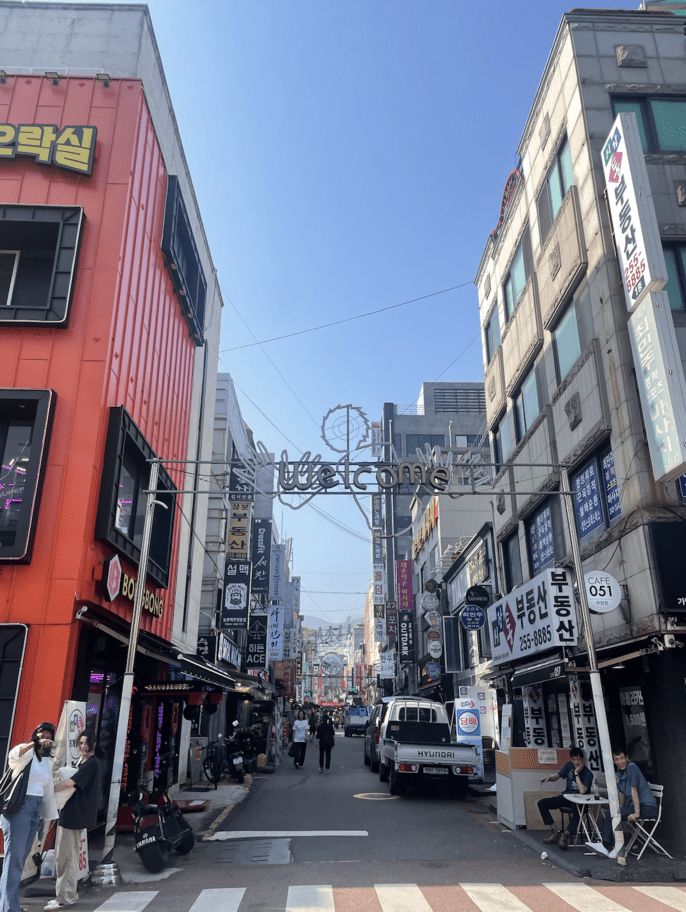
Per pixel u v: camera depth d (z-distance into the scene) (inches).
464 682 1069.8
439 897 264.2
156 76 573.0
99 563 402.9
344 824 437.4
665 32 523.2
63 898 257.3
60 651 355.3
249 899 262.8
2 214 434.9
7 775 243.3
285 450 412.8
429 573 1439.5
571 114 519.2
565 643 436.1
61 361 412.8
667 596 357.1
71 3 567.5
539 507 596.4
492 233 770.2
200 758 717.3
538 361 610.2
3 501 397.4
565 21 525.7
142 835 317.7
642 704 397.1
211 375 824.3
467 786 592.1
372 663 3533.5
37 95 477.4
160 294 556.4
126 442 446.9
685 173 474.0
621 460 415.2
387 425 2674.7
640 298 397.7
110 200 453.7
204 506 786.2
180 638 665.0
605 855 326.3
